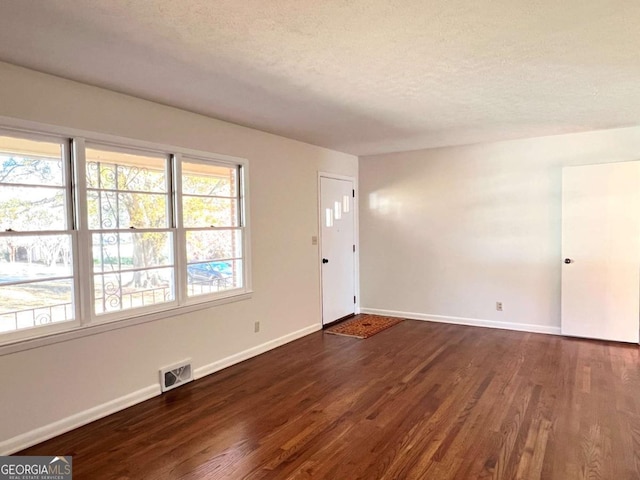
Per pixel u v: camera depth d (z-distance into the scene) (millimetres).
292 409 3020
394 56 2434
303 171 5031
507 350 4316
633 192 4375
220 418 2895
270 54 2383
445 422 2773
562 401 3059
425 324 5500
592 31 2135
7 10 1842
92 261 2932
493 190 5203
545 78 2852
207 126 3766
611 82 2949
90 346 2889
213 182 3895
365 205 6098
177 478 2207
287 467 2291
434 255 5629
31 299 2633
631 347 4348
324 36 2156
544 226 4934
